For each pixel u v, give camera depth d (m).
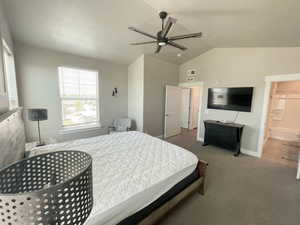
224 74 4.11
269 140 4.88
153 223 1.44
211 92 4.38
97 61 4.00
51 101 3.36
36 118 2.63
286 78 3.12
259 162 3.27
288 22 2.15
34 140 3.23
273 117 5.23
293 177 2.67
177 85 5.32
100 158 1.86
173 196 1.64
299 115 4.81
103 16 2.57
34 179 0.57
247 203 2.00
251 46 3.51
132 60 4.41
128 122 4.44
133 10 2.50
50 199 0.37
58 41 3.05
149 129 4.61
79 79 3.81
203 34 3.33
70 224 0.42
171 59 4.71
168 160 1.85
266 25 2.39
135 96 4.56
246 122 3.77
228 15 2.38
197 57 4.71
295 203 2.02
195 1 2.17
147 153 2.04
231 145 3.78
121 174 1.51
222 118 4.23
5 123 1.18
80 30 2.84
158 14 2.61
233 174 2.75
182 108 6.54
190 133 5.70
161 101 4.86
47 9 2.28
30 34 2.74
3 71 1.74
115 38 3.24
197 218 1.75
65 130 3.61
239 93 3.82
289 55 3.07
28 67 3.02
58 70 3.40
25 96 3.03
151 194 1.35
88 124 4.09
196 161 1.91
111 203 1.12
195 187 1.93
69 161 0.63
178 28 3.09
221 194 2.18
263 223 1.69
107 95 4.31
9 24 2.41
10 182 0.51
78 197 0.44
